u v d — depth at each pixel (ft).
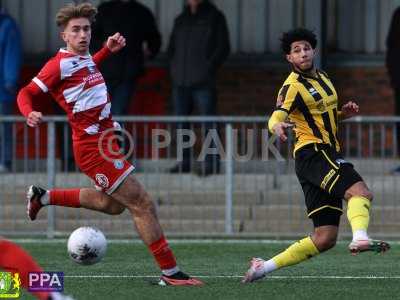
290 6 160.45
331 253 109.81
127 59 146.20
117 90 146.72
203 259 106.01
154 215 86.43
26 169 134.51
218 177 133.18
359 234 79.82
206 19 145.38
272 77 161.68
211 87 145.59
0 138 137.08
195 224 133.18
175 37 146.30
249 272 86.74
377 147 148.77
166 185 134.92
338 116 87.51
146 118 129.49
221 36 145.38
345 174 82.69
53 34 164.04
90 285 87.66
